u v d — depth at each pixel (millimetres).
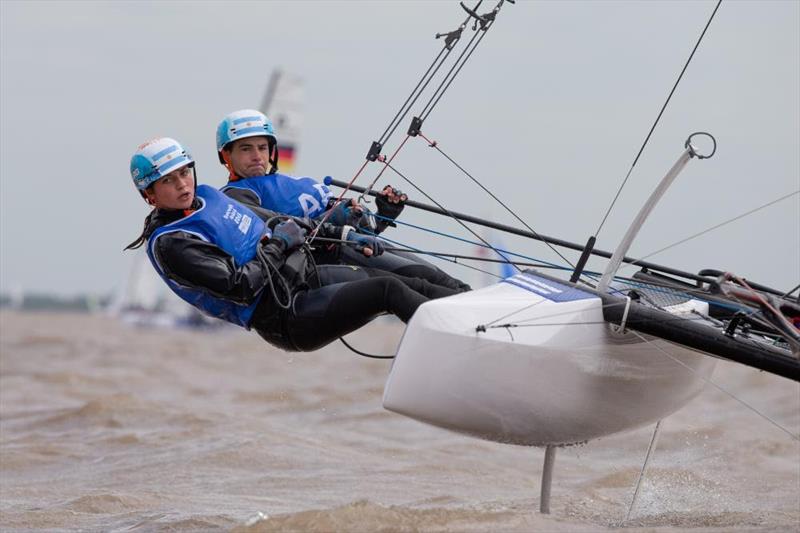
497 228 20906
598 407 17969
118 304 154000
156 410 38625
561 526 16859
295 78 91500
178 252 18031
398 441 34344
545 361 16969
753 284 20562
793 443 31484
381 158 20656
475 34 19844
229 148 21297
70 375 56188
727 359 17375
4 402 45312
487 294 17516
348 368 69438
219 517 21031
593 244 18484
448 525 16609
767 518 19672
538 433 17719
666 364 18922
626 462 29609
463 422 16938
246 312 18906
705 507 21750
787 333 16672
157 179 18312
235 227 18625
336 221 20969
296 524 16797
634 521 19609
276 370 68500
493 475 27625
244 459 29391
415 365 16500
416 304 17953
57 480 27250
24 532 20375
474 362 16547
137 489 25266
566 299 17453
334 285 18734
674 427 35469
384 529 16344
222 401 47312
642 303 18312
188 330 147375
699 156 17188
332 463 29125
